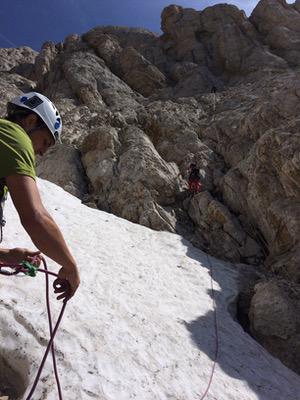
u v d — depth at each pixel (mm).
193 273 11953
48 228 1971
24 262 2793
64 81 38531
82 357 5738
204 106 29000
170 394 5812
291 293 9906
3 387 5082
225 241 15250
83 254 10297
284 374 7973
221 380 6781
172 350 7117
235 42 41438
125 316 7609
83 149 20203
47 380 5043
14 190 2012
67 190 17797
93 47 45250
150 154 18859
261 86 28078
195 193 17438
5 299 6176
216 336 8461
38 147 2543
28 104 2486
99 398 5098
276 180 14945
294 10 43500
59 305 6746
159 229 15461
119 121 24656
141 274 10453
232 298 11188
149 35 47719
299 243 12961
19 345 5469
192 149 21156
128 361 6152
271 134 15477
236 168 17766
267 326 9289
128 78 40969
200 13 46062
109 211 16672
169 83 41219
